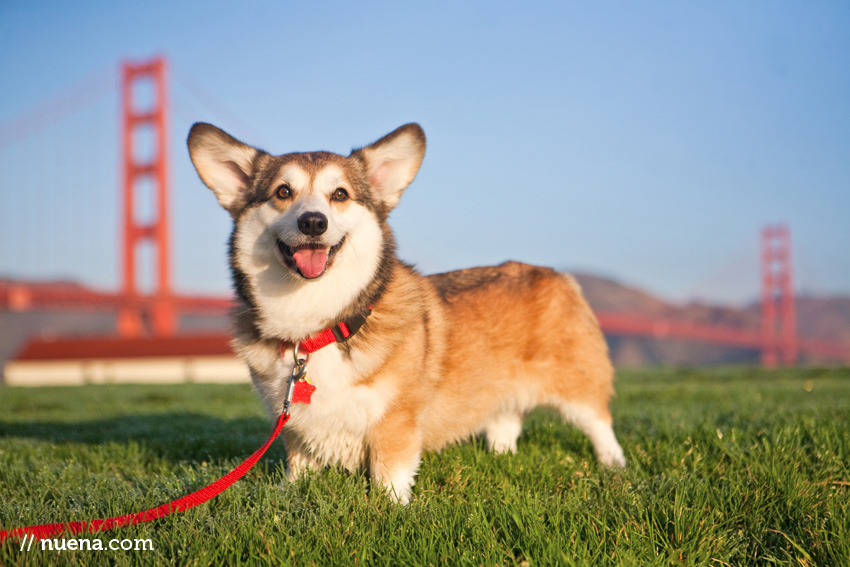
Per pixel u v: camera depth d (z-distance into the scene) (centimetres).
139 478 324
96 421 599
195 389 1130
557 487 293
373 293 290
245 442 423
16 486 324
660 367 1647
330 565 210
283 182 294
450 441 349
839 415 446
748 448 343
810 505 256
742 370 1323
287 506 254
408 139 330
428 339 313
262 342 289
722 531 238
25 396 997
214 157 313
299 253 275
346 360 277
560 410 366
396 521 239
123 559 213
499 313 348
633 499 263
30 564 210
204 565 207
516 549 222
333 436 288
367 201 309
